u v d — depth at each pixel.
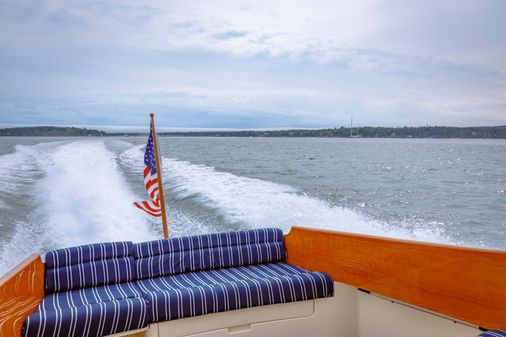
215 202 6.39
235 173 9.66
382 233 5.46
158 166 2.91
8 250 4.52
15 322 1.71
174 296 1.99
